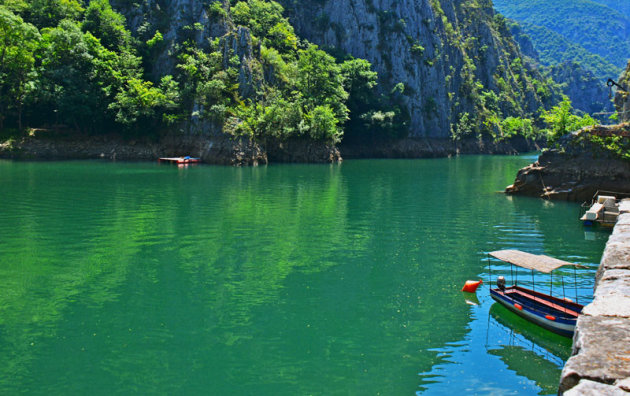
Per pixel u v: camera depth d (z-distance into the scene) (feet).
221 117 329.52
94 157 330.34
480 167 342.03
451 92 569.64
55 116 340.59
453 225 130.62
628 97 259.39
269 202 165.89
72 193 175.52
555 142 188.03
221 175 252.62
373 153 459.73
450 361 56.08
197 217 136.67
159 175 241.96
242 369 53.78
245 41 360.69
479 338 62.08
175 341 60.34
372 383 51.16
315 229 123.95
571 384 28.14
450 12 643.86
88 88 328.90
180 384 50.52
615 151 170.60
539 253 102.17
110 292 76.69
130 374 52.39
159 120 350.64
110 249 101.45
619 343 31.76
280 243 108.99
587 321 36.27
